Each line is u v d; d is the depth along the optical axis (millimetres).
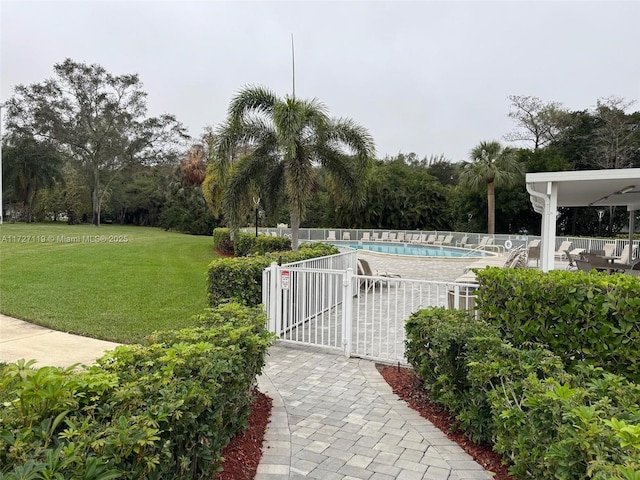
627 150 29969
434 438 3354
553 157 30812
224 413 2766
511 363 2967
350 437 3369
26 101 39438
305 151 10859
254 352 3301
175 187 42594
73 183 45250
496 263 12836
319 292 7711
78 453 1559
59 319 6805
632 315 3279
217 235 21172
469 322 3820
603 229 31828
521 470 2367
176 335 3189
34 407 1803
